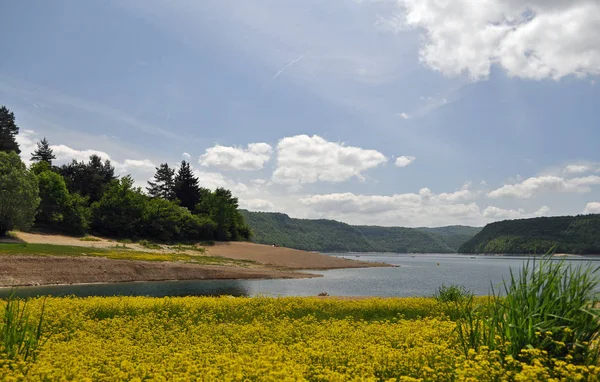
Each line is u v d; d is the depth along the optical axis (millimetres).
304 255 87688
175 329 13477
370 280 54562
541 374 7121
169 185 117625
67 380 7527
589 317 8664
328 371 7613
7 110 100000
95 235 77188
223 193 107875
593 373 7176
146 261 51594
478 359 8039
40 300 17656
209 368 7906
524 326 8719
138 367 8055
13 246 49781
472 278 60688
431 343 9641
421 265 110062
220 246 86812
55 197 72188
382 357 8820
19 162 62031
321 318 16719
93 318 15711
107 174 102688
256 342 11312
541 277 9227
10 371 7746
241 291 38594
